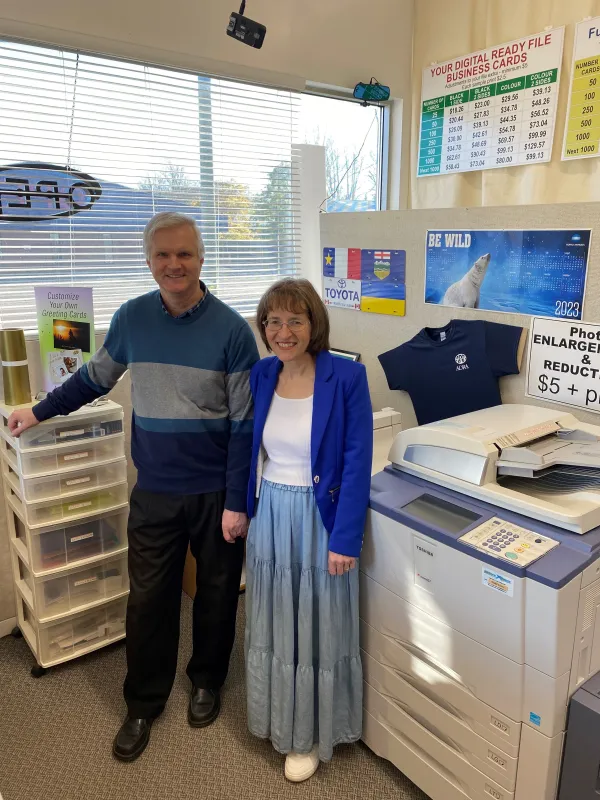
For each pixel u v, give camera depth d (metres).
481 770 1.34
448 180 2.51
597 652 1.26
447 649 1.35
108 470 2.03
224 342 1.61
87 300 1.94
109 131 2.09
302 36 2.33
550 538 1.22
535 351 1.71
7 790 1.59
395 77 2.60
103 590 2.10
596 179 2.01
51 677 2.02
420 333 2.00
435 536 1.31
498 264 1.76
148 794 1.58
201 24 2.11
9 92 1.87
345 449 1.46
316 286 2.73
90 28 1.90
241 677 2.03
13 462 1.95
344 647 1.57
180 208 2.32
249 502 1.60
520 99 2.16
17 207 1.97
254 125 2.41
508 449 1.37
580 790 1.22
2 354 1.91
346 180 2.76
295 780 1.61
